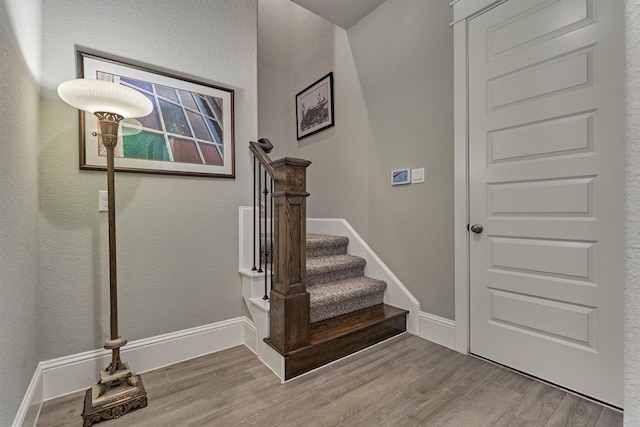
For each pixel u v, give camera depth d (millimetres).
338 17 2842
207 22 2148
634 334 384
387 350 2121
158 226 1947
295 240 1826
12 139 1198
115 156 1807
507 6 1834
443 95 2199
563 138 1634
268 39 3701
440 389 1657
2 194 1092
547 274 1703
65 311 1662
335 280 2629
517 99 1800
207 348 2109
